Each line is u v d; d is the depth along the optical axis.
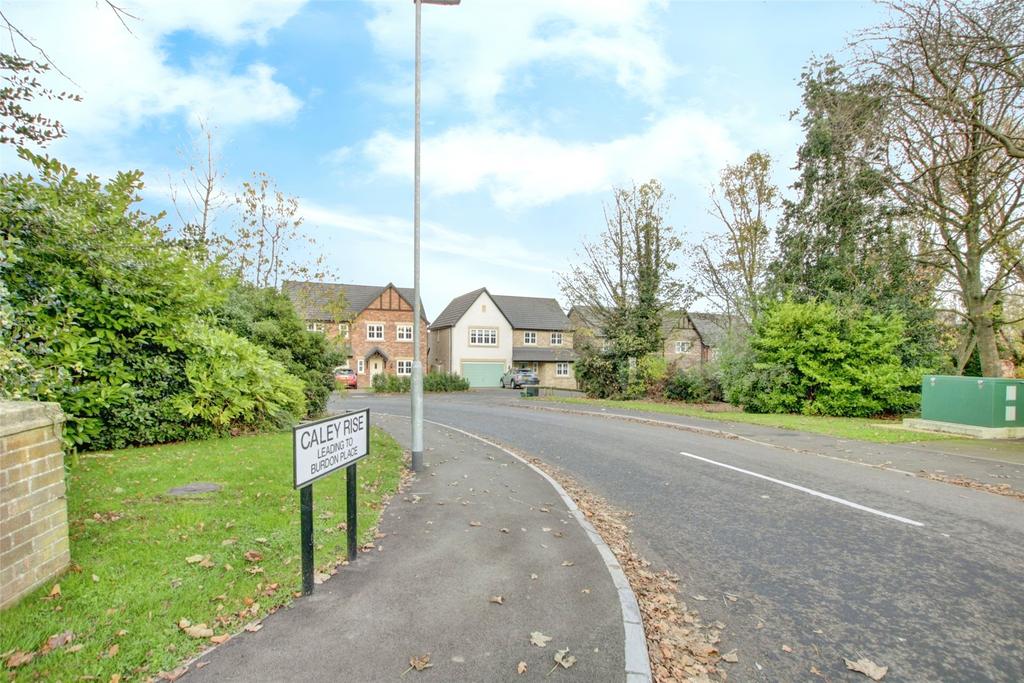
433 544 5.32
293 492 6.59
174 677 3.00
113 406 8.62
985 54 11.52
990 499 7.21
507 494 7.48
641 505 7.20
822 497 7.39
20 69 7.38
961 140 15.65
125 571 4.11
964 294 18.14
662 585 4.67
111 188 9.34
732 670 3.42
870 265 19.25
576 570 4.78
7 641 3.14
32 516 3.69
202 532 5.02
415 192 9.21
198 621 3.57
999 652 3.59
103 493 5.99
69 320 7.82
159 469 7.14
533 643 3.55
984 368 17.16
